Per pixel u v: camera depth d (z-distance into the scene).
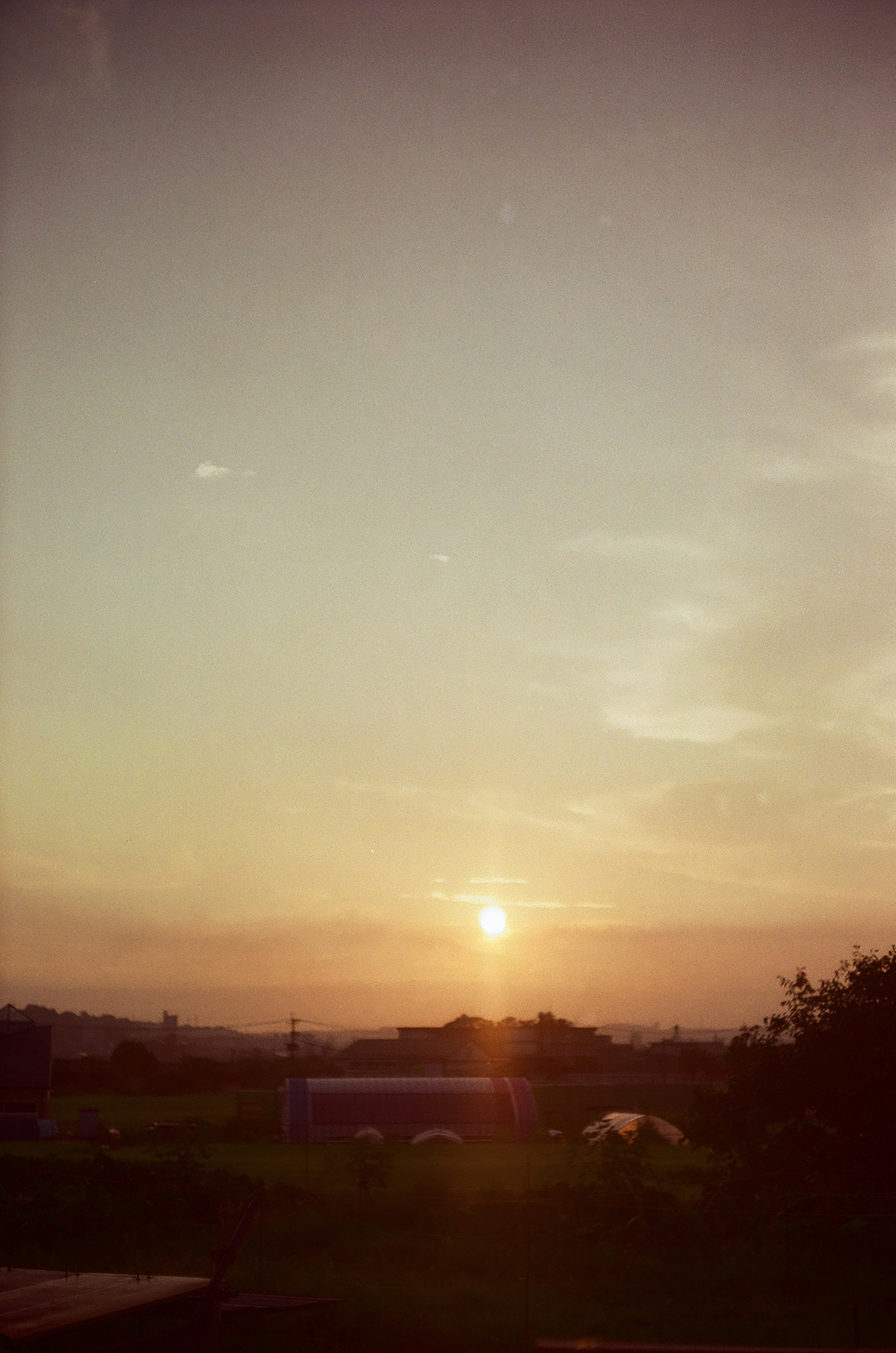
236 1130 54.22
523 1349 12.02
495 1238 18.31
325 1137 50.56
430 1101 53.28
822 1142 20.67
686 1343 12.12
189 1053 173.62
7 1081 58.44
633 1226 17.89
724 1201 18.17
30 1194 20.67
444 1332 12.54
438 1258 17.06
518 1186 27.06
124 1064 114.62
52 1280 11.40
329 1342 12.41
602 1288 15.08
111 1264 16.48
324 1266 16.58
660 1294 14.66
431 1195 22.02
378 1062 111.62
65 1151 40.56
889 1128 20.09
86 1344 11.98
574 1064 115.69
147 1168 23.08
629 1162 21.03
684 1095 84.62
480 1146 49.25
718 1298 14.52
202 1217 20.42
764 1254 16.52
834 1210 17.73
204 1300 10.47
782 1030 21.97
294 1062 112.31
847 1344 12.16
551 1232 18.39
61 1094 102.19
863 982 21.48
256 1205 11.16
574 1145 40.53
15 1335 8.99
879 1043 20.81
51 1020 169.50
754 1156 20.72
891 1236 16.53
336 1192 24.05
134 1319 12.77
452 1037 118.12
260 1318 13.20
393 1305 13.80
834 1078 20.91
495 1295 14.41
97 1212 19.75
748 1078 21.81
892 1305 14.04
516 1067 109.31
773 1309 13.92
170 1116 65.81
